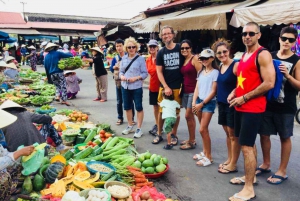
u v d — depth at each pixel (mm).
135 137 6305
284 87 4016
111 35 17328
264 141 4453
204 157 4980
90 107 9344
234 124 3920
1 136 3822
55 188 3574
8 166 3057
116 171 4074
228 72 4230
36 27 31047
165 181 4363
